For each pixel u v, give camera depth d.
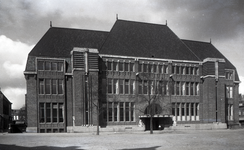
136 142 25.62
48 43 47.72
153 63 50.44
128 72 48.69
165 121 50.09
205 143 24.64
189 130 46.72
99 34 53.03
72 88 45.91
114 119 47.22
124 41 50.84
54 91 44.97
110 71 47.47
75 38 50.34
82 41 50.34
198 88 53.84
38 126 43.53
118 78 47.94
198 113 53.44
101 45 51.09
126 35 52.00
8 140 28.09
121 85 48.34
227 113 56.44
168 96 50.59
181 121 51.66
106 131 43.62
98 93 45.03
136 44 51.41
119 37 51.03
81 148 21.44
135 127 45.00
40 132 43.53
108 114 46.81
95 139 28.78
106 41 49.28
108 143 24.86
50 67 44.97
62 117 45.06
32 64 44.66
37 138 30.31
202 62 54.34
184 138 29.50
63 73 45.38
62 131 44.59
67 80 45.81
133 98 48.56
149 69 50.25
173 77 51.72
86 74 44.66
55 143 25.03
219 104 52.62
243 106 77.94
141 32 53.94
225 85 56.81
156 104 49.66
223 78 53.66
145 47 51.72
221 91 53.22
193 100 53.00
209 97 52.25
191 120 52.56
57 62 45.47
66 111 45.31
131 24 54.19
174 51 53.72
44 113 44.06
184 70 53.00
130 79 48.81
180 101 51.84
